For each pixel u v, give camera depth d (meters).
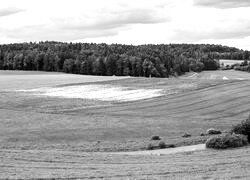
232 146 30.62
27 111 60.03
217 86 85.25
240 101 69.12
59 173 20.34
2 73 133.75
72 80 104.62
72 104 67.31
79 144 37.00
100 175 20.03
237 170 21.00
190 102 69.75
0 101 68.88
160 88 85.38
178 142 36.03
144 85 90.81
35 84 95.44
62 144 37.19
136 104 68.44
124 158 26.67
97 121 51.31
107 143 37.19
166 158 26.69
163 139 38.72
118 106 66.44
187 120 53.25
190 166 22.75
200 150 30.41
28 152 27.39
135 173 20.72
